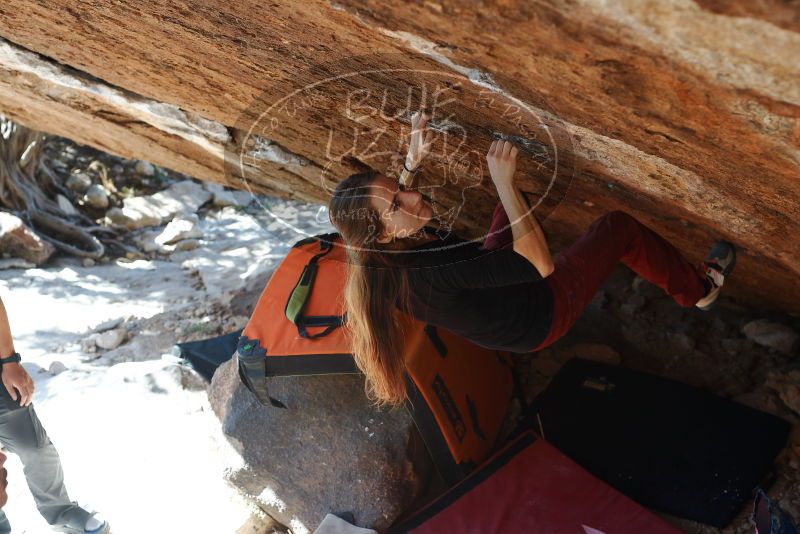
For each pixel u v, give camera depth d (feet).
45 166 31.01
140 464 11.66
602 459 10.97
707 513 9.91
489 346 7.93
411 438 10.41
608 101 5.31
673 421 11.50
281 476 10.66
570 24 4.17
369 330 7.93
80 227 28.91
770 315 13.99
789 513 9.80
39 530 10.50
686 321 14.08
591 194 9.54
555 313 7.86
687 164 6.40
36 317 19.10
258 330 10.36
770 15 3.42
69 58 10.16
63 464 11.73
